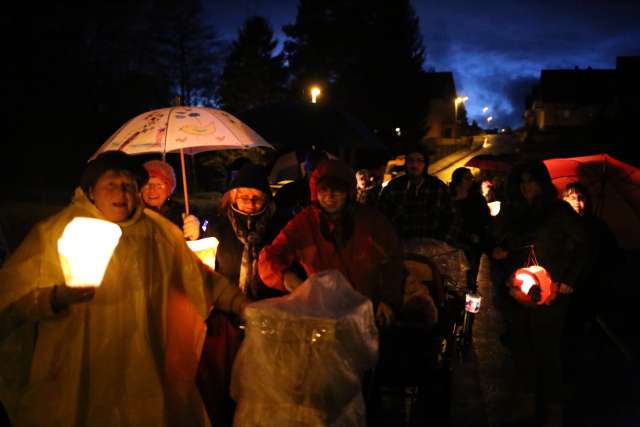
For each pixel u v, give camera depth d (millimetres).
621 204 5633
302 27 43969
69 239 2174
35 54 22516
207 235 3879
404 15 42656
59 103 24359
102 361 2434
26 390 2432
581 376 4844
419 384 3148
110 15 25750
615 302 6715
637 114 20078
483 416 4219
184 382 2758
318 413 2312
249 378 2412
